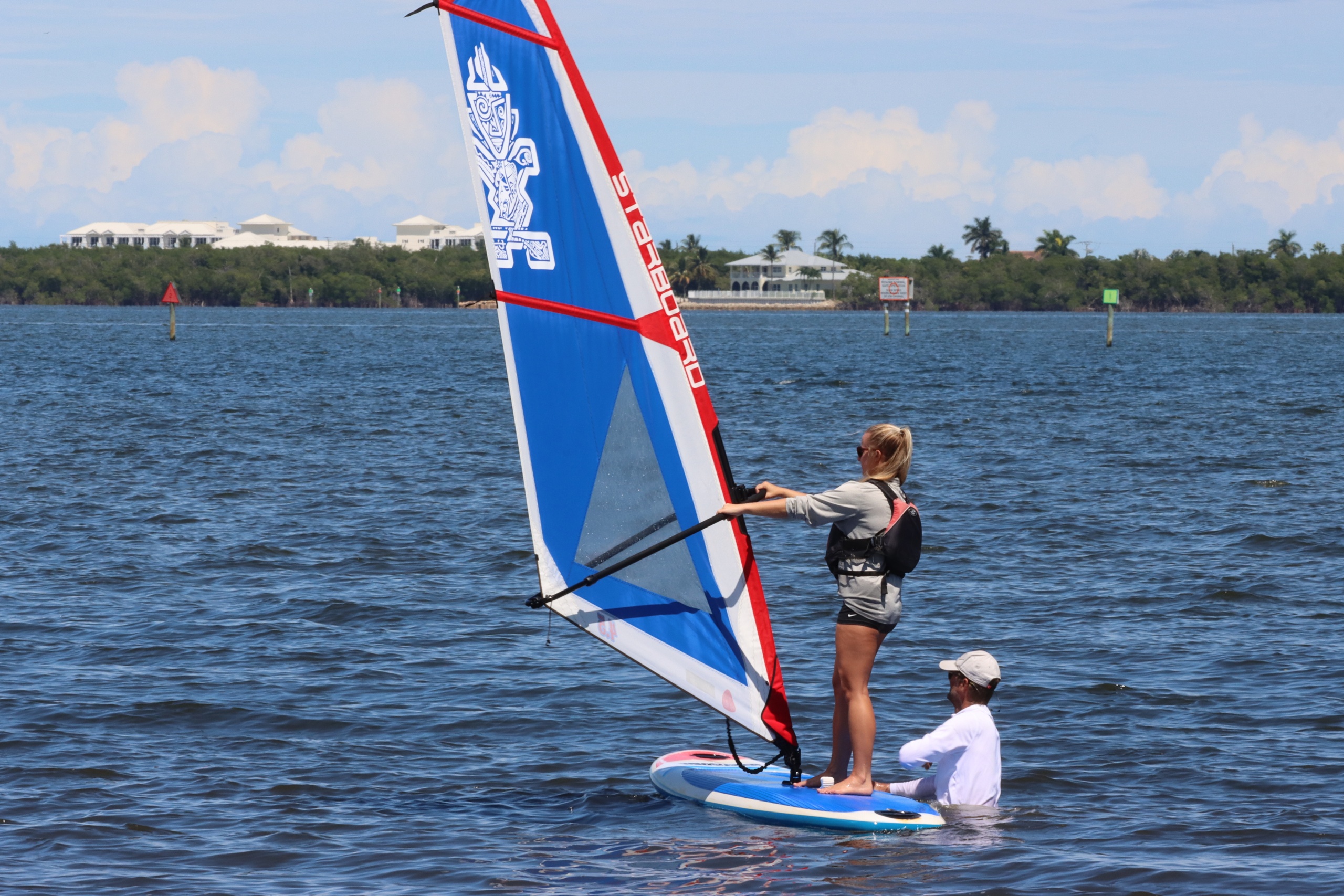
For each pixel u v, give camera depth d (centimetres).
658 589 3212
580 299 3181
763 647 3170
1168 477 9819
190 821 3203
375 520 7825
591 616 3253
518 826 3184
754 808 3228
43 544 6950
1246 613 5478
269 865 2931
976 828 3130
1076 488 9244
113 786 3447
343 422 13950
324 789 3459
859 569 3045
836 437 12950
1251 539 7156
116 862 2936
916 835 3091
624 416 3181
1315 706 4141
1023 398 17888
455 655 4859
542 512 3262
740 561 3128
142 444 11694
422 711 4175
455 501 8612
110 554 6719
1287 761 3628
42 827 3141
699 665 3225
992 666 3341
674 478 3164
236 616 5425
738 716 3219
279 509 8225
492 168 3203
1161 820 3173
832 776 3284
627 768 3650
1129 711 4122
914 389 19788
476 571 6412
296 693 4341
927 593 5916
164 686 4388
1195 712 4097
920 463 10769
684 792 3381
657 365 3141
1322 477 9719
